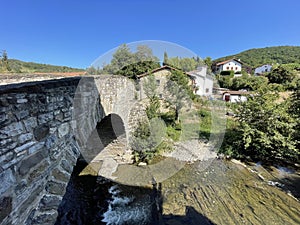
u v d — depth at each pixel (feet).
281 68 68.44
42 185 8.98
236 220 14.76
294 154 24.44
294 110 25.84
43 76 24.45
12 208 6.88
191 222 14.67
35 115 8.11
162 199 17.58
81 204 17.66
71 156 11.37
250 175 22.03
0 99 6.11
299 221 14.61
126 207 17.03
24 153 7.45
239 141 26.53
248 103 26.81
